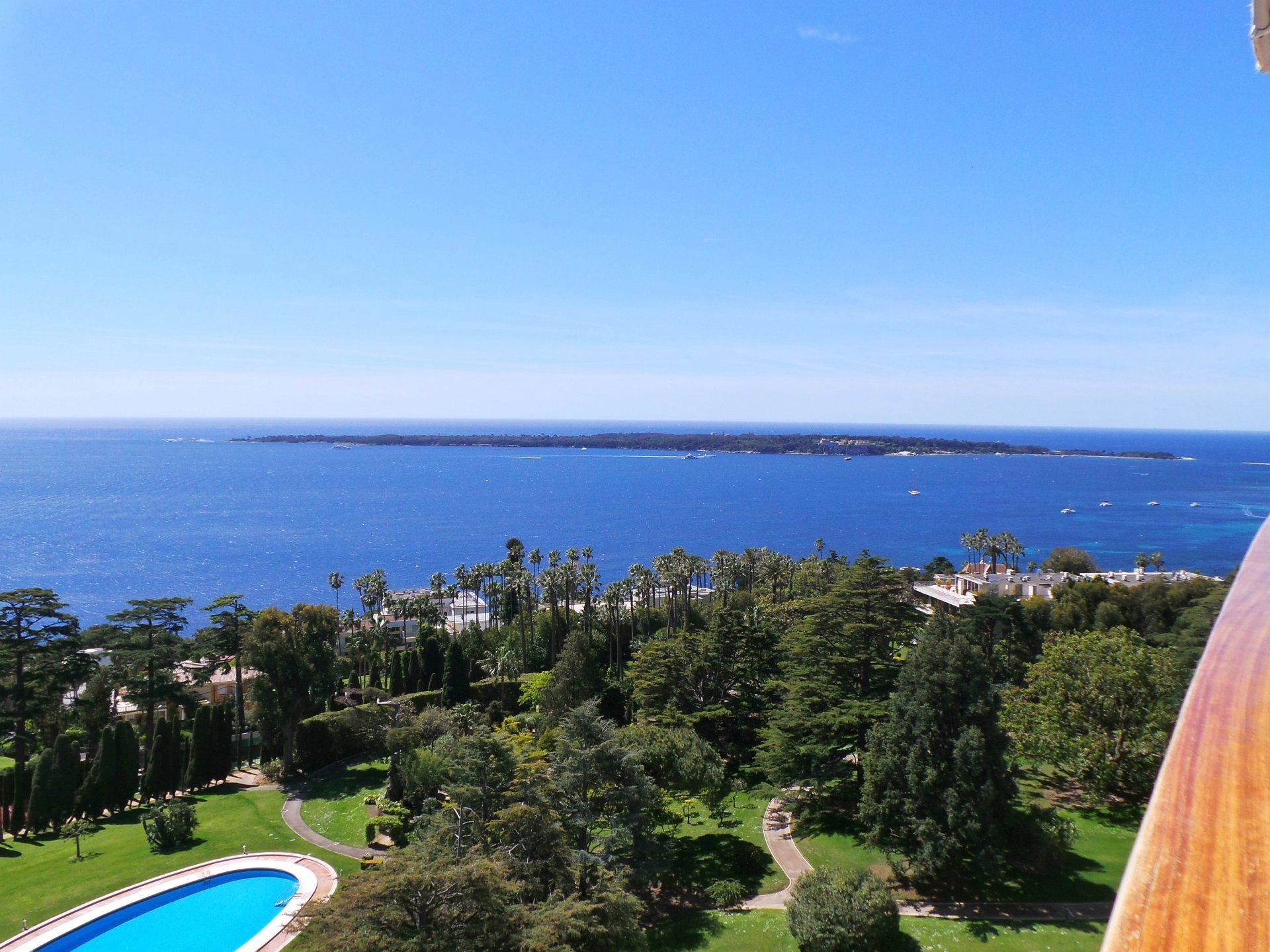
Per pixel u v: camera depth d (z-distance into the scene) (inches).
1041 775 2101.4
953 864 1503.4
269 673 2588.6
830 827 1877.5
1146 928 124.6
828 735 1854.1
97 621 6378.0
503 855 1321.4
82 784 2217.0
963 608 2746.1
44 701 2452.0
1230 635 214.2
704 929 1505.9
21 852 2005.4
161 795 2373.3
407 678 3289.9
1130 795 1910.7
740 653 2438.5
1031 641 2684.5
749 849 1806.1
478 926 1077.1
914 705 1583.4
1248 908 121.2
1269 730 168.1
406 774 2140.7
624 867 1496.1
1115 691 1795.0
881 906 1358.3
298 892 1707.7
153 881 1769.2
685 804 2048.5
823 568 4901.6
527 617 4062.5
